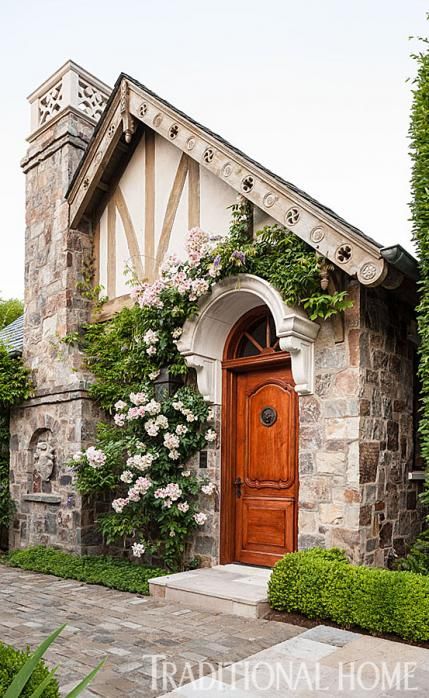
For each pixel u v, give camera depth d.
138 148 7.36
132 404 6.68
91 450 6.36
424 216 4.84
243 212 5.95
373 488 5.16
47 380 7.76
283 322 5.23
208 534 6.11
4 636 4.15
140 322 6.75
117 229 7.56
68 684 3.23
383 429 5.38
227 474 6.20
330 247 4.98
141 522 6.25
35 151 8.31
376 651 3.73
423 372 4.79
